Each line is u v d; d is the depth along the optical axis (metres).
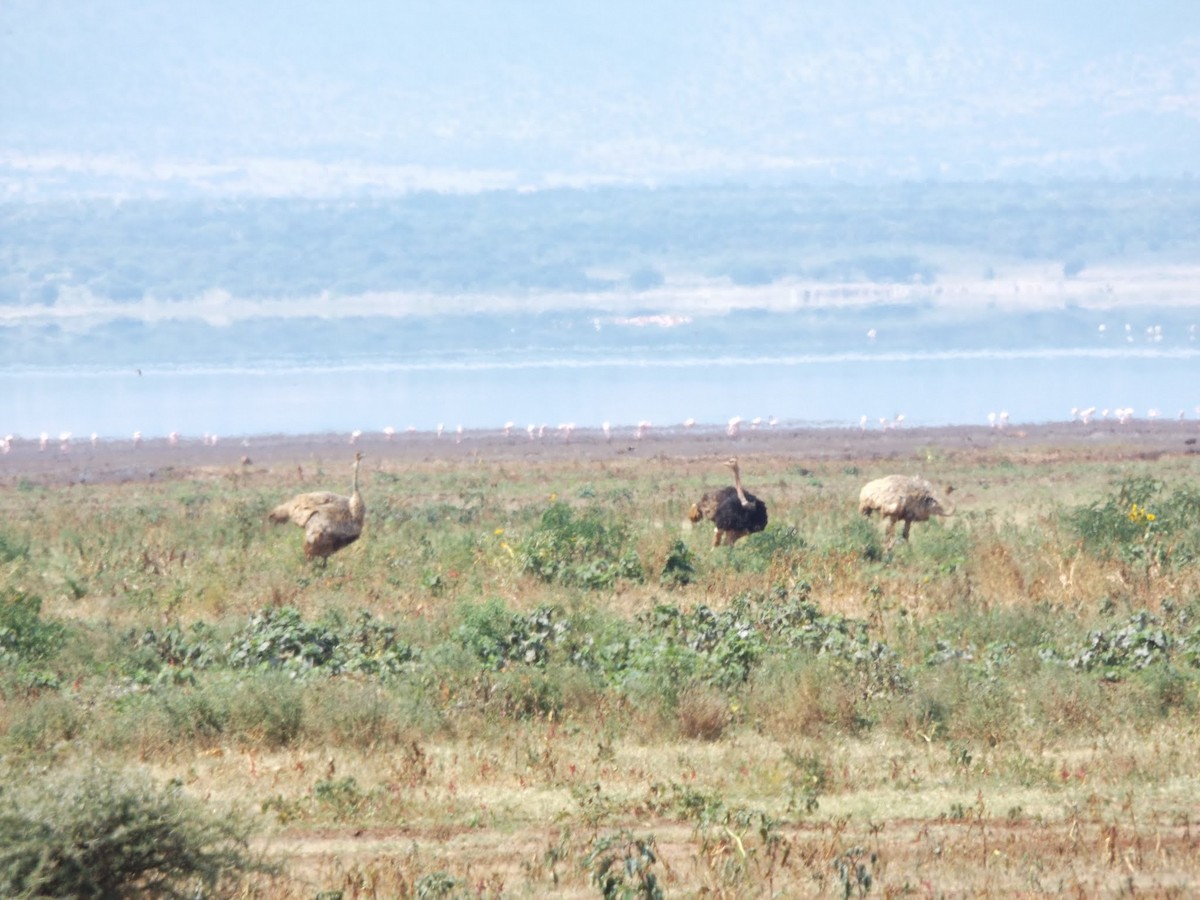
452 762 58.00
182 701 62.28
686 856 47.31
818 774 54.91
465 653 70.31
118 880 39.72
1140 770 55.72
